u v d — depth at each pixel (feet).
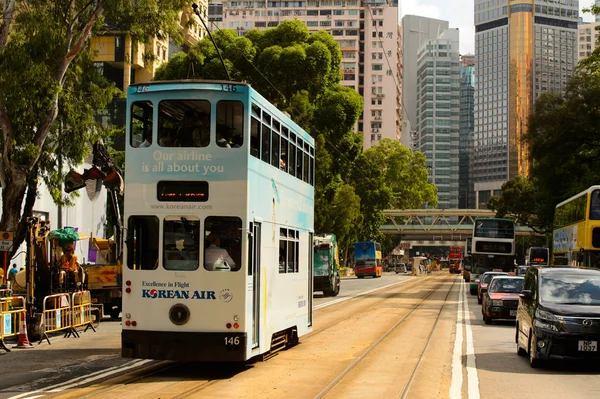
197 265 41.75
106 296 86.58
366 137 515.09
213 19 526.57
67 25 84.99
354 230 257.96
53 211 122.72
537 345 47.09
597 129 142.92
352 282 229.04
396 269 368.27
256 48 184.03
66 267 74.64
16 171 85.81
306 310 60.03
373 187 296.51
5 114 83.92
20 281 74.02
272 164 48.29
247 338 41.78
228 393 37.35
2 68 79.71
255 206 43.80
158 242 42.16
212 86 42.73
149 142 42.98
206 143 42.45
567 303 48.70
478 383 41.91
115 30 210.18
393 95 515.50
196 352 41.24
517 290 88.07
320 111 180.45
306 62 176.76
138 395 36.40
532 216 283.59
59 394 36.73
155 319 41.75
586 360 51.13
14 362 49.85
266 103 46.73
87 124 92.99
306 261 59.77
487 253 159.53
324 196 181.27
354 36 513.04
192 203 42.09
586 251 96.48
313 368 47.11
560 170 150.41
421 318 92.12
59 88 82.07
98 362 49.65
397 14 517.96
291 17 518.78
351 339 65.51
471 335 71.46
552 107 146.00
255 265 44.09
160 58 242.37
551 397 37.50
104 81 95.96
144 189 42.55
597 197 96.94
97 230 140.05
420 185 371.97
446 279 275.59
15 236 86.69
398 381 42.24
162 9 87.66
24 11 83.41
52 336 67.56
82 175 79.82
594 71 146.41
